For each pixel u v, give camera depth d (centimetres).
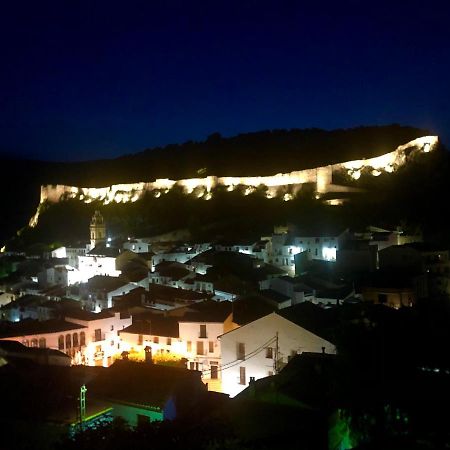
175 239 16925
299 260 11531
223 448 2461
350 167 19525
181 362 6612
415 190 17062
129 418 3706
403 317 3356
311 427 3162
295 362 4028
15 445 3297
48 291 11144
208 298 8869
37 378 4122
